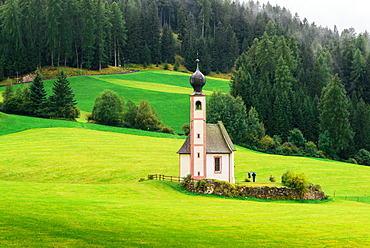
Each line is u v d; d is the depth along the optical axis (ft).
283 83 579.07
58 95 480.64
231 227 131.95
